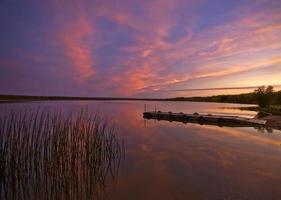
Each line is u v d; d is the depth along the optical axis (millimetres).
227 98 103562
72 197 5676
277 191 5602
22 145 6957
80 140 8258
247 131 15055
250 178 6512
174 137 13539
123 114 30391
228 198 5277
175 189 5910
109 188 6137
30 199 5656
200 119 21969
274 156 8805
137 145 11352
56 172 7184
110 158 8789
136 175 7059
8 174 6547
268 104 41062
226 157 8797
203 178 6613
